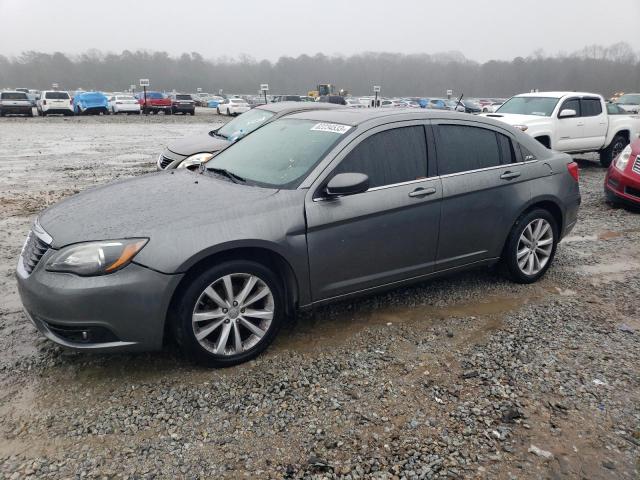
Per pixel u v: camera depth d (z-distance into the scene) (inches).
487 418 118.3
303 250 142.6
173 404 122.0
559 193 197.2
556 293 190.2
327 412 120.2
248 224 134.6
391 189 157.2
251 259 138.1
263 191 144.9
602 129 490.0
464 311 173.6
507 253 190.5
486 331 159.8
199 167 180.4
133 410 119.7
